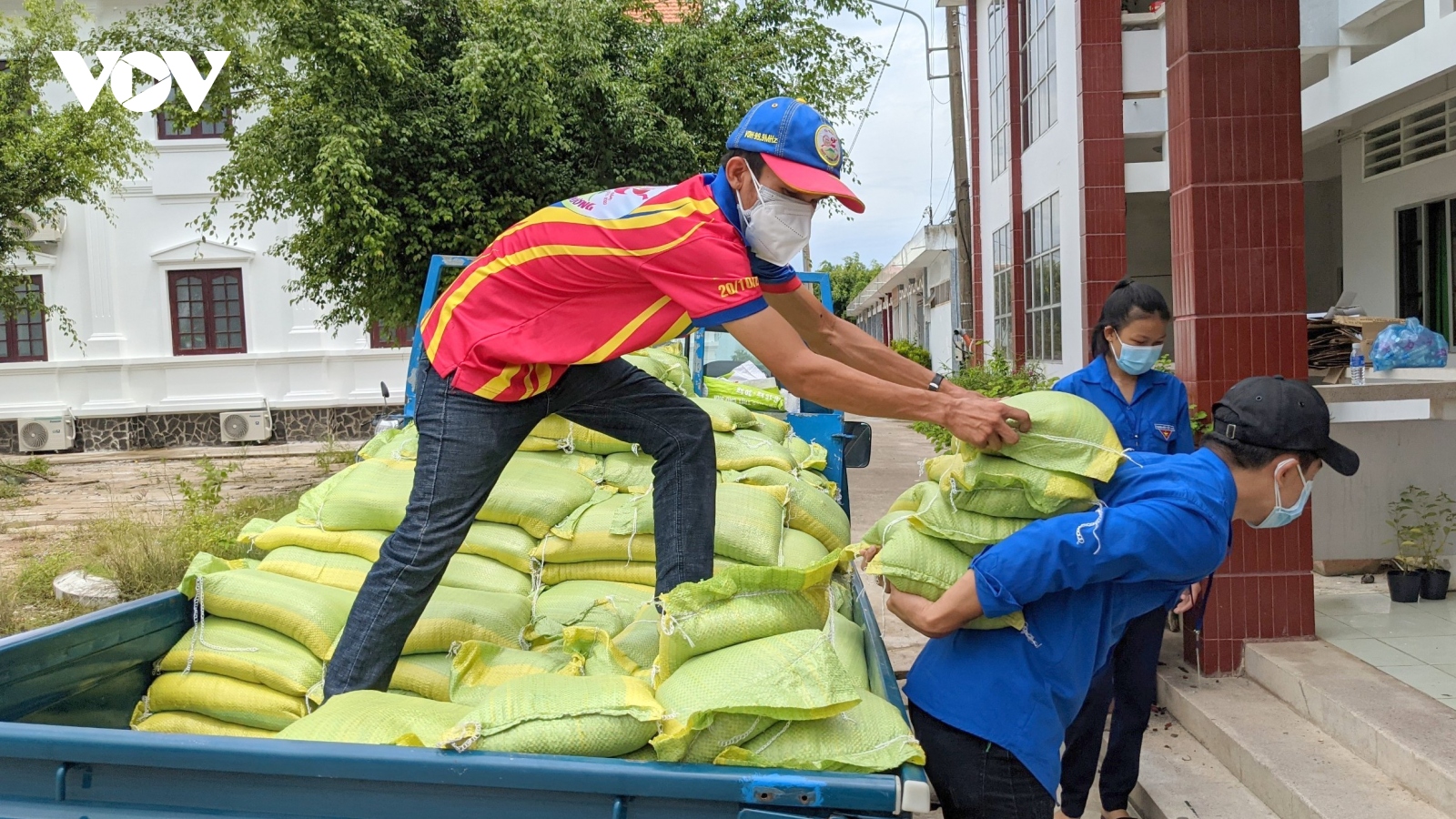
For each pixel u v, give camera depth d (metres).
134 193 16.50
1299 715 3.75
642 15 12.52
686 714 1.71
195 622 2.59
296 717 2.44
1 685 2.04
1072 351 10.03
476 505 2.48
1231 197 4.13
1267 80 4.10
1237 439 2.03
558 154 9.82
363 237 8.73
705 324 2.24
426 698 2.59
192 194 16.56
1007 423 2.03
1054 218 10.85
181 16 11.22
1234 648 4.18
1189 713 3.96
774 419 4.54
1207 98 4.12
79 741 1.66
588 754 1.69
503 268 2.38
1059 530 1.91
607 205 2.29
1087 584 2.02
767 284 2.55
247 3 9.05
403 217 9.29
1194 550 1.90
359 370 16.78
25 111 12.70
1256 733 3.59
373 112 8.80
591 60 9.27
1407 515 5.32
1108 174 9.23
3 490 11.88
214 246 16.50
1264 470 2.02
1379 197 8.56
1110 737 3.31
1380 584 5.22
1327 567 5.42
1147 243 12.35
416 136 9.09
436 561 2.42
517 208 9.40
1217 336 4.14
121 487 12.66
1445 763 2.99
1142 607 2.12
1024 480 2.03
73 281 16.62
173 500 11.00
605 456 3.77
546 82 8.75
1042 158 11.30
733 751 1.68
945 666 2.14
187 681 2.51
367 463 3.35
